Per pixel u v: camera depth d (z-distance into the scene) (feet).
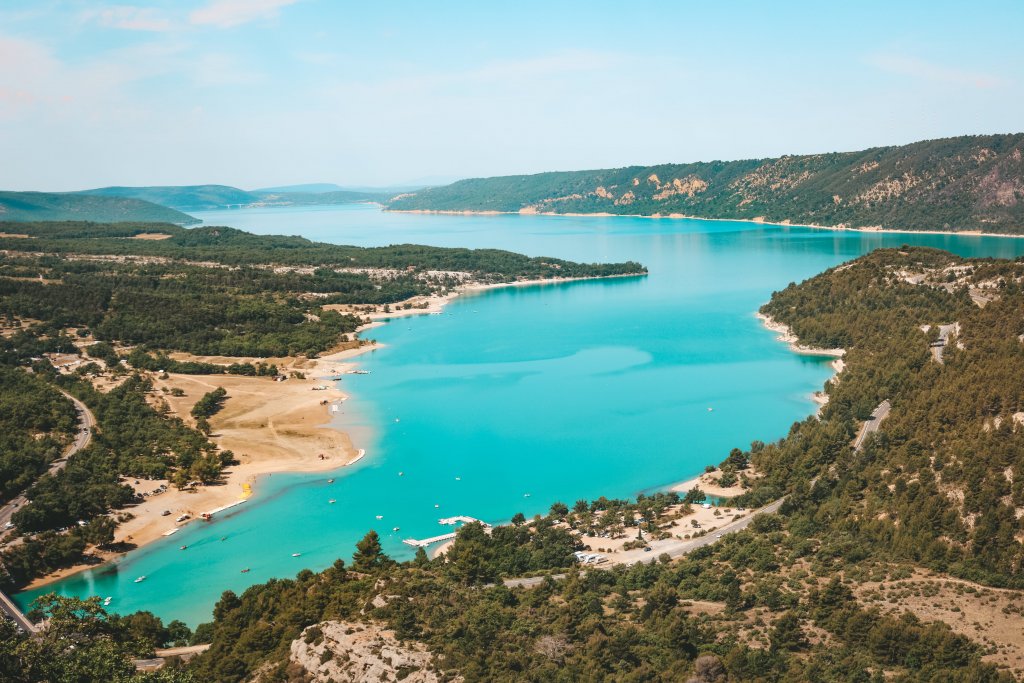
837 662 424.46
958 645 427.74
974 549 546.67
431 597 496.64
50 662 347.15
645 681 407.03
